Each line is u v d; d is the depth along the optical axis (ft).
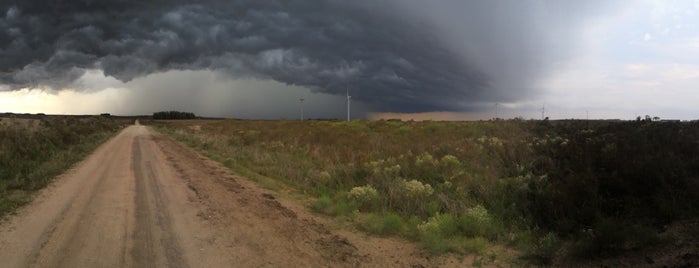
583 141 42.04
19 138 67.05
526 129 69.87
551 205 24.82
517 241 22.52
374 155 54.70
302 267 19.30
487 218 24.84
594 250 19.34
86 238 23.13
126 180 43.86
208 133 139.54
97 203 32.30
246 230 25.27
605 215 23.40
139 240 22.93
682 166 27.66
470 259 20.33
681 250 18.51
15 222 26.32
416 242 23.03
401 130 95.14
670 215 22.48
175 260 19.90
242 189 39.47
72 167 54.03
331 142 78.38
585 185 25.25
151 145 96.43
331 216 29.07
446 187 34.68
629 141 38.40
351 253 21.27
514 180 31.99
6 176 43.06
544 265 19.21
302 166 51.34
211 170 52.95
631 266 17.85
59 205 31.35
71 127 120.57
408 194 30.91
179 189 38.99
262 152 68.90
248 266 19.27
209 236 23.95
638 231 19.90
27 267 18.71
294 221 27.50
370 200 31.17
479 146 52.80
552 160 36.37
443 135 76.28
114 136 140.15
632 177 26.18
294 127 132.98
